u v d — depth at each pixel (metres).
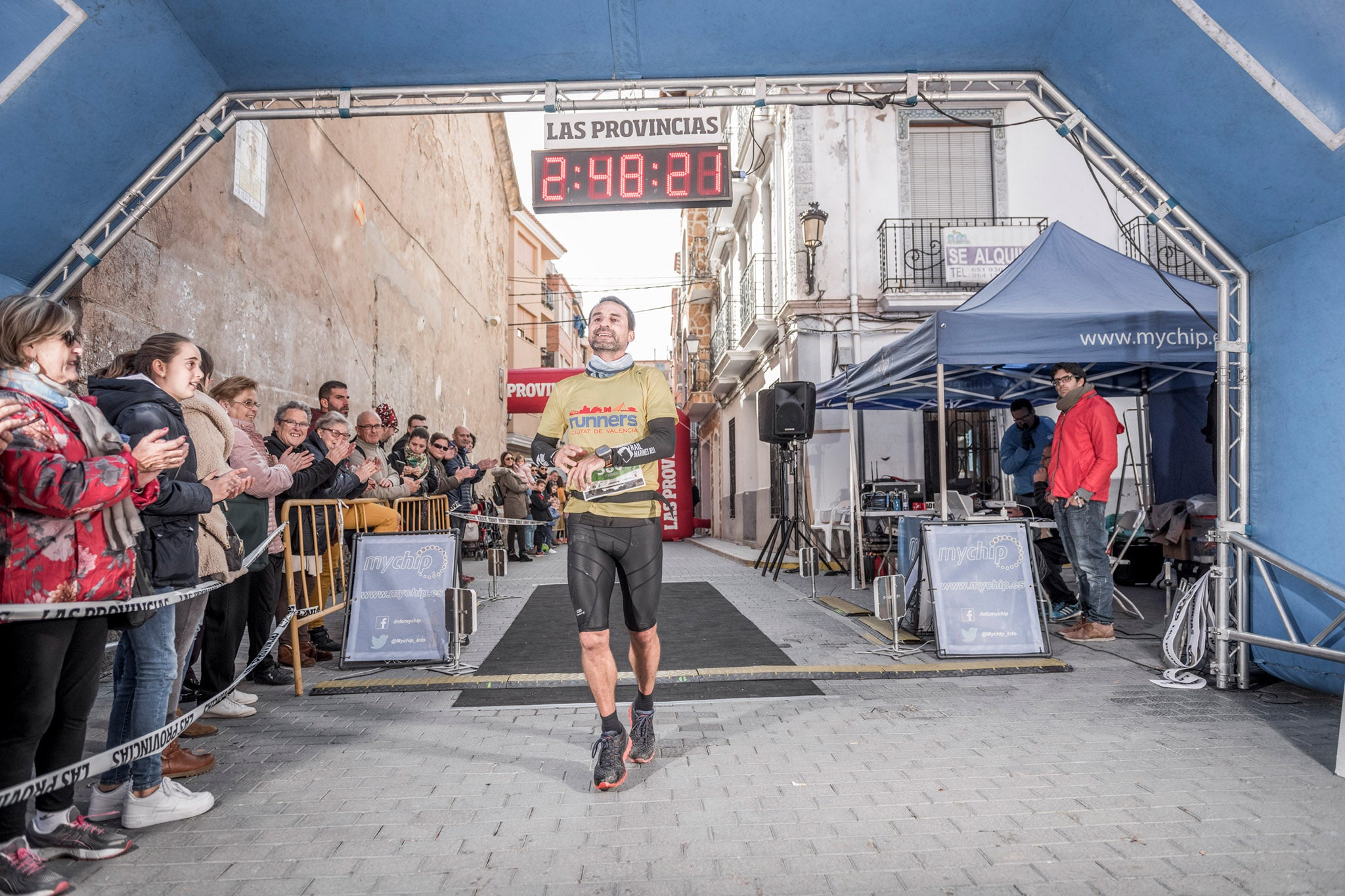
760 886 2.29
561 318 38.19
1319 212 3.96
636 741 3.31
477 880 2.35
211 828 2.74
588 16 4.23
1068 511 5.94
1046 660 5.16
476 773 3.26
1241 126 3.88
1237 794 2.93
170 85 4.22
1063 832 2.62
